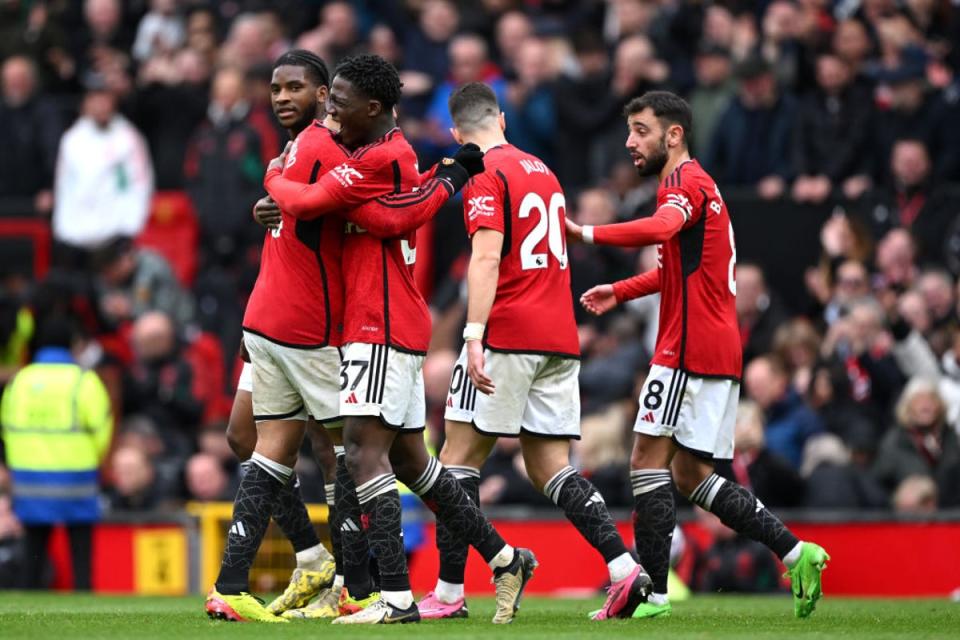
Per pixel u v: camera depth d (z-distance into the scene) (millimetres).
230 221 49906
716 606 29219
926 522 36156
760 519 24031
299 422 22953
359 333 21953
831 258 43750
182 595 37531
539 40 51531
